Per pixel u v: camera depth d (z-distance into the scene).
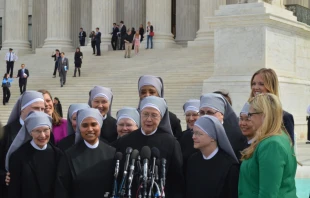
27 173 8.79
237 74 25.95
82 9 57.34
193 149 9.52
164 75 37.19
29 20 66.69
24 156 8.88
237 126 9.61
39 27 59.03
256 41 25.53
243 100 25.42
